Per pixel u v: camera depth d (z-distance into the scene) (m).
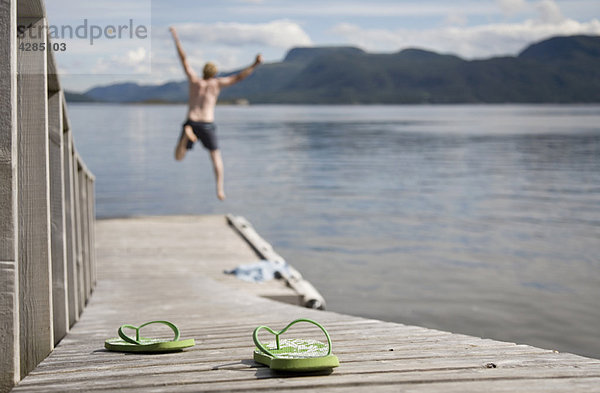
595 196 21.64
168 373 2.25
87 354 2.75
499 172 29.14
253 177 28.11
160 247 11.18
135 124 75.50
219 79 10.16
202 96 10.16
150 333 3.45
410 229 16.03
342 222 17.20
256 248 10.88
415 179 26.84
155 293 6.48
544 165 31.95
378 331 3.23
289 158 36.53
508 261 12.50
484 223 16.80
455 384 2.01
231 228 13.31
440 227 16.30
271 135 58.38
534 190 23.27
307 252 13.55
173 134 56.38
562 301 9.70
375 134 60.16
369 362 2.35
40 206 2.78
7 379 2.16
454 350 2.59
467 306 9.48
